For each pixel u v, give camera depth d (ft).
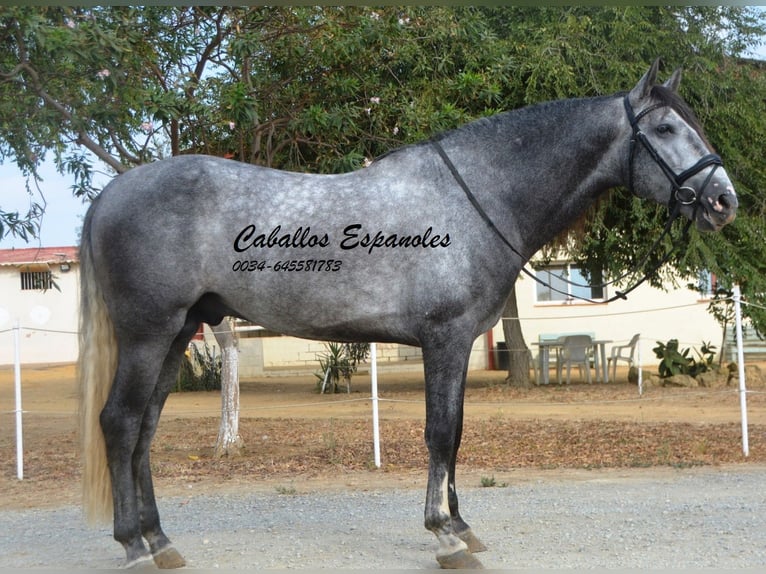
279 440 33.12
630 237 47.62
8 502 23.17
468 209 15.62
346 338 16.14
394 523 19.29
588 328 67.97
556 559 15.66
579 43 44.91
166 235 15.40
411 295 15.35
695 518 18.83
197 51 29.58
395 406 45.11
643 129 15.84
